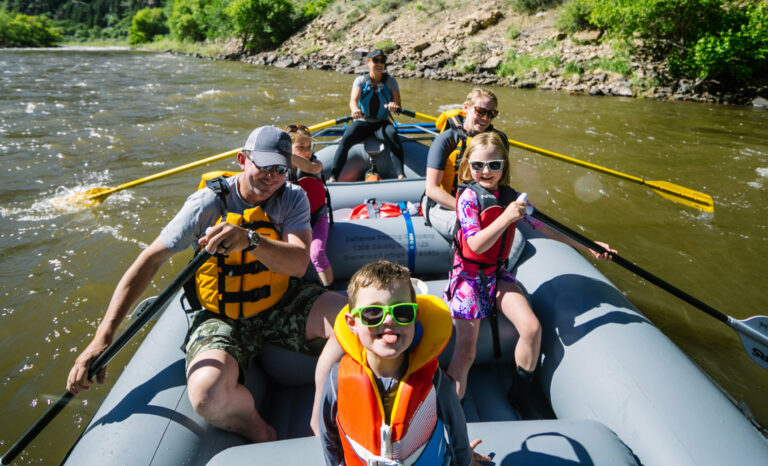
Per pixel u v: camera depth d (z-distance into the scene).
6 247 4.05
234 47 21.94
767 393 2.54
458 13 15.88
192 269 1.62
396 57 14.62
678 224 4.48
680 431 1.45
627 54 11.45
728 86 10.24
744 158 6.33
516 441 1.44
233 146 6.93
